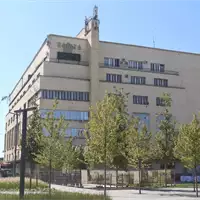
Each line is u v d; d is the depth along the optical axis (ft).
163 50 268.62
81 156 162.61
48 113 87.81
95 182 173.47
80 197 60.54
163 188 129.59
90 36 243.81
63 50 241.96
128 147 108.88
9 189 102.99
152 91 250.57
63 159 93.40
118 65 253.85
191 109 267.59
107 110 77.71
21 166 58.03
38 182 122.21
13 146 314.96
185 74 271.69
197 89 272.92
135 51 260.01
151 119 246.06
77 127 226.17
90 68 239.71
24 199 57.21
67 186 144.56
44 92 225.15
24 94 279.69
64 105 226.79
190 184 152.76
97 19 246.06
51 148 85.87
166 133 161.89
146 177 152.66
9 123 358.43
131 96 244.22
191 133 88.58
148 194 99.09
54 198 59.62
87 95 235.20
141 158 106.32
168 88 256.32
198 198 84.89
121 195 94.17
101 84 239.09
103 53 250.16
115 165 128.98
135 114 242.99
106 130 76.54
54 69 234.58
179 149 92.68
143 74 255.29
